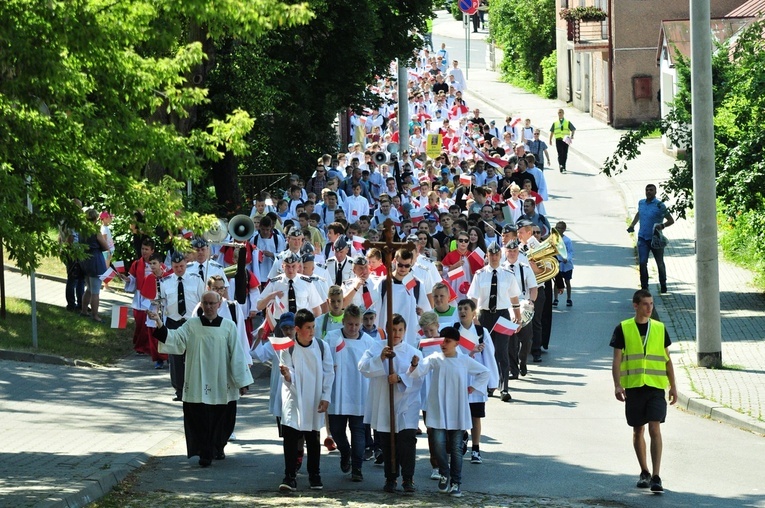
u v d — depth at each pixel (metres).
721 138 31.83
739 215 35.97
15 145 16.30
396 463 17.00
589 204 52.22
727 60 33.12
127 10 16.78
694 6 25.84
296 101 44.31
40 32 15.83
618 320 32.16
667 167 59.03
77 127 16.59
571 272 33.78
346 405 17.66
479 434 18.73
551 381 25.69
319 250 29.02
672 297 34.47
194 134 18.62
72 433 20.45
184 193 33.72
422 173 47.53
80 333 28.91
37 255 17.42
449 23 146.88
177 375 21.67
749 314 31.16
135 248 32.44
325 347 17.16
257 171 45.84
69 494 15.36
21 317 29.14
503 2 97.62
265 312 22.69
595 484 17.38
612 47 72.31
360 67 45.03
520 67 98.31
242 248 24.53
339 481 17.80
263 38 38.22
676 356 27.14
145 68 17.48
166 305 22.86
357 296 21.58
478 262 27.27
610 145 67.00
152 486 17.06
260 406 23.44
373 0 44.09
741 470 18.12
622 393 17.23
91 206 20.62
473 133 56.94
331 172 41.91
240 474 18.02
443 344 16.98
